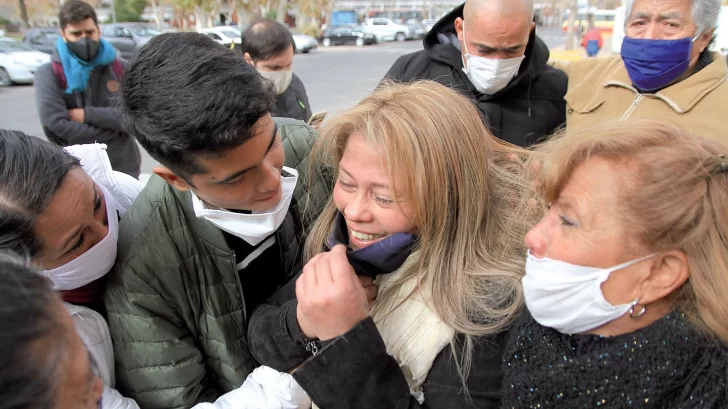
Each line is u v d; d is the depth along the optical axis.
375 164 0.89
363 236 0.98
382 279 1.02
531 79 2.26
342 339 0.82
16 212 0.83
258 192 0.99
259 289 1.28
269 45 2.86
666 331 0.68
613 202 0.66
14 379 0.48
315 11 29.31
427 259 0.94
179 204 1.08
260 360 1.08
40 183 0.86
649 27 1.77
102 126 3.04
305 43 21.05
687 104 1.73
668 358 0.67
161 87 0.84
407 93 0.94
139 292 1.08
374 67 14.96
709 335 0.67
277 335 1.00
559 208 0.73
